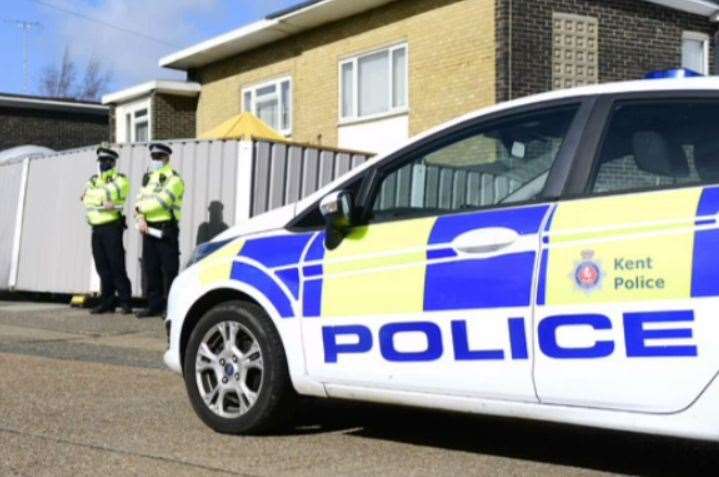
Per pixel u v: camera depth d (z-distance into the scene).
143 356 8.74
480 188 4.88
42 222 14.40
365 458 5.07
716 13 16.77
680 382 4.08
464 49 15.55
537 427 5.87
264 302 5.38
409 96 16.70
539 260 4.48
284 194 12.03
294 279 5.30
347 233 5.19
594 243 4.34
